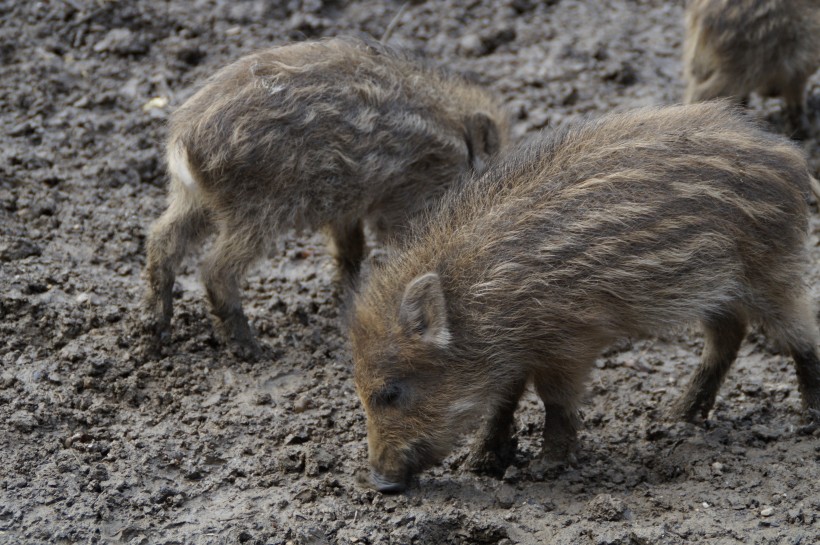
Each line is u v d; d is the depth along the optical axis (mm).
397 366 11156
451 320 11203
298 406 12859
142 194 16766
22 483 11102
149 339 13500
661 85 19891
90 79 18625
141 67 19078
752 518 10703
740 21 17203
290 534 10609
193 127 13031
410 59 15422
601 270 11070
